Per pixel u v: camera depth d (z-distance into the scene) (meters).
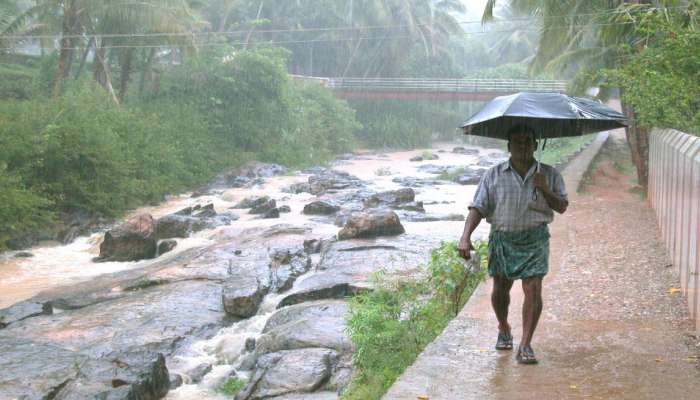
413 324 7.94
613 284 8.59
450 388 5.14
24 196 18.98
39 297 13.55
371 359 7.58
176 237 18.50
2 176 19.06
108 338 10.49
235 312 11.64
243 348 10.34
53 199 21.55
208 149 33.06
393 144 56.34
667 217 11.17
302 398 7.97
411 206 20.92
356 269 12.98
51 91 31.28
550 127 5.39
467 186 28.92
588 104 5.27
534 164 5.38
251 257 14.70
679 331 6.55
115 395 7.98
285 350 9.38
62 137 22.14
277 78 38.22
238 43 46.16
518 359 5.63
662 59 14.02
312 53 59.34
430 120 63.03
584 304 7.62
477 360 5.73
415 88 53.00
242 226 19.41
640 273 9.23
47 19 30.28
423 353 5.92
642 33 16.84
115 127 25.92
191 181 30.41
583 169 23.81
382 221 15.89
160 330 10.83
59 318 11.53
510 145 5.36
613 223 13.91
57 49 31.86
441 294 8.83
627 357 5.79
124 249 17.05
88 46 31.95
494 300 5.77
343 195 25.02
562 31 24.72
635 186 20.33
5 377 8.49
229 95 36.84
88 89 27.97
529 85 52.00
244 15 54.09
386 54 59.34
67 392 8.06
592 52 23.70
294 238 16.50
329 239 15.89
